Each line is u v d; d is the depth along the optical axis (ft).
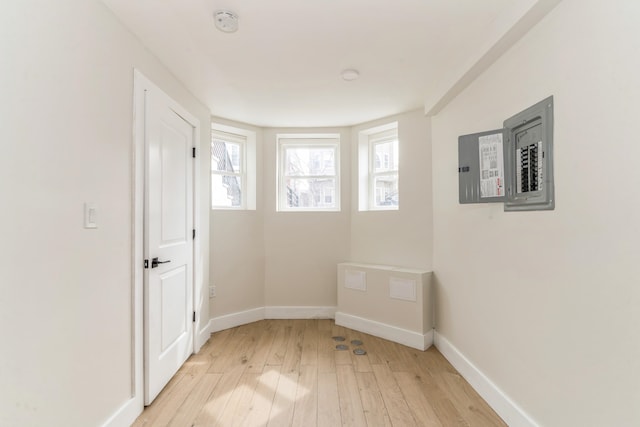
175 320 8.11
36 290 4.13
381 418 6.30
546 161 5.06
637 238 3.63
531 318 5.49
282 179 13.25
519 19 5.20
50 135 4.34
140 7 5.51
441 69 8.00
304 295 12.80
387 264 11.56
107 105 5.56
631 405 3.73
